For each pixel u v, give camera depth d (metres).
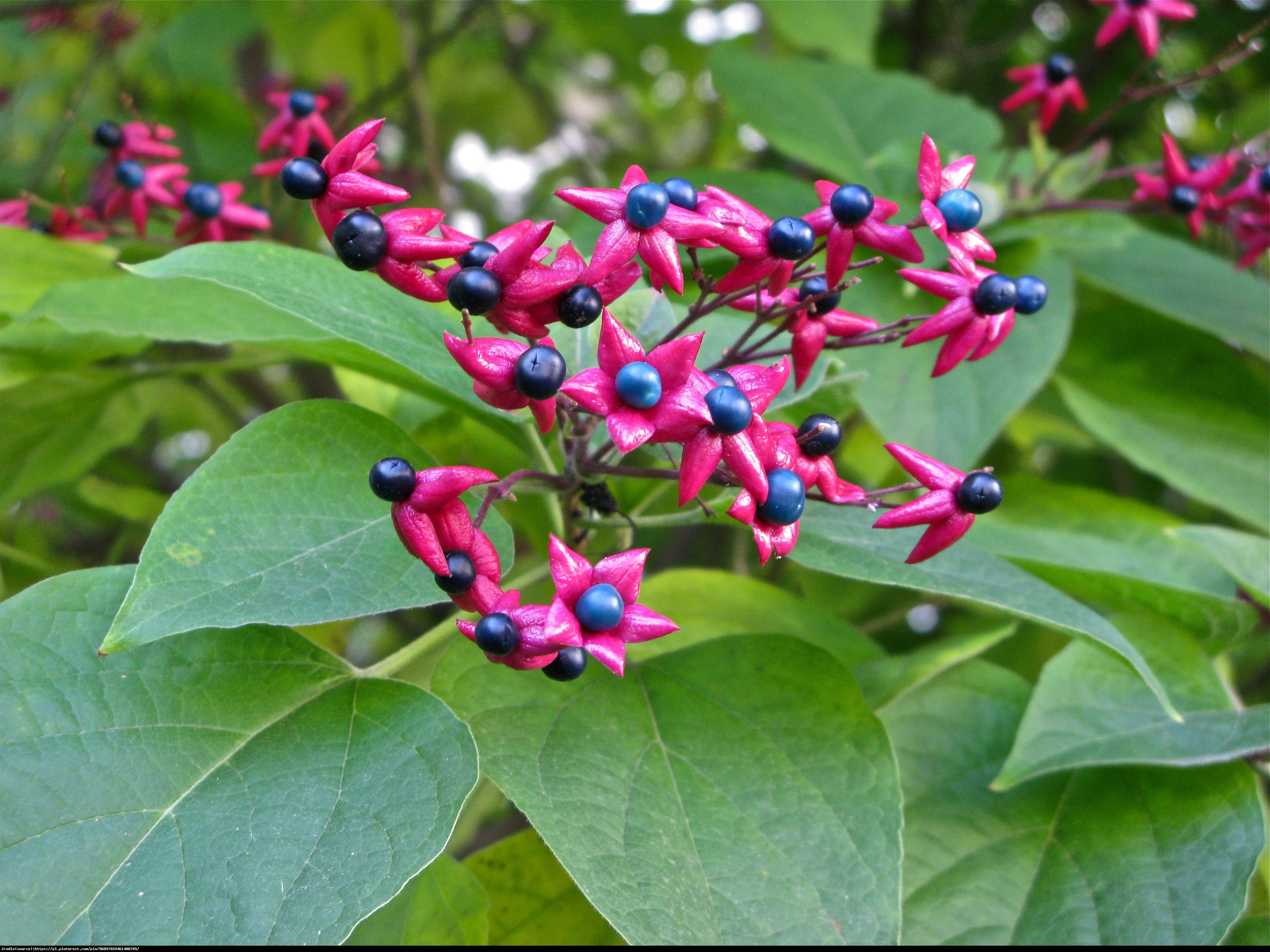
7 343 0.33
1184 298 0.43
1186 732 0.30
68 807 0.23
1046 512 0.40
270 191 0.42
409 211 0.23
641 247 0.23
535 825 0.24
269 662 0.26
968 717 0.32
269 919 0.22
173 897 0.22
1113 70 0.68
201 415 0.56
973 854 0.29
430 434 0.36
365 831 0.23
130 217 0.40
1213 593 0.37
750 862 0.25
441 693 0.27
